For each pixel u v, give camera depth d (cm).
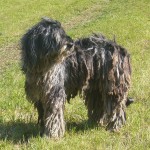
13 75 539
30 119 386
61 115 334
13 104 424
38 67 314
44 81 323
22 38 318
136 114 392
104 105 356
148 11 994
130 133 359
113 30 788
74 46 329
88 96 363
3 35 898
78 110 405
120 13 984
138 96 445
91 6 1170
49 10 1141
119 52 351
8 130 368
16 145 340
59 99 329
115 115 359
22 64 326
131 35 739
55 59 308
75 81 341
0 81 515
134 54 614
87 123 374
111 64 344
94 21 937
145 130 362
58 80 327
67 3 1223
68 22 1009
